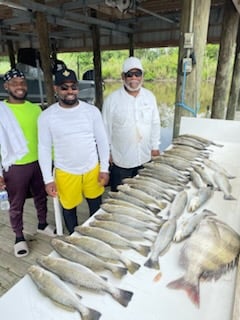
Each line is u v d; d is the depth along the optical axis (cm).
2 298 69
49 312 66
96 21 558
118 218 103
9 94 174
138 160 206
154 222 101
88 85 772
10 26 677
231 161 159
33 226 228
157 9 566
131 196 122
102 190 186
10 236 214
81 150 163
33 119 180
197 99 200
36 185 199
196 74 193
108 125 203
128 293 70
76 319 64
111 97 198
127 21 656
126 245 88
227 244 83
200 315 64
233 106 629
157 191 126
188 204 112
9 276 173
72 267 77
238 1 290
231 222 98
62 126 157
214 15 581
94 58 700
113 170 215
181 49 191
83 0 440
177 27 650
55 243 88
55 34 758
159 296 69
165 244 87
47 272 75
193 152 174
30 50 630
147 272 77
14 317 65
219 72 491
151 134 213
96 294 70
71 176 167
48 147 164
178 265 79
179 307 66
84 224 102
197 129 206
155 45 704
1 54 1016
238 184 130
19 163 180
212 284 72
